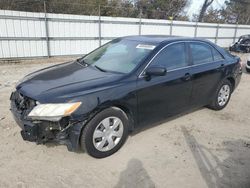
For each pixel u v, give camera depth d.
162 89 3.77
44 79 3.40
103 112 3.17
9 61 11.59
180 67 4.09
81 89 3.04
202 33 20.08
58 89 3.03
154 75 3.55
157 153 3.48
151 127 4.28
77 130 2.98
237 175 3.07
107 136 3.29
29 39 12.01
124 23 15.03
